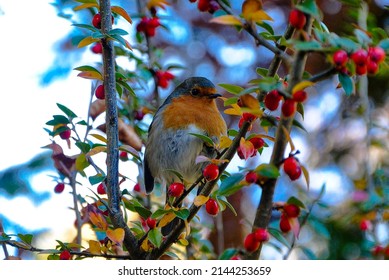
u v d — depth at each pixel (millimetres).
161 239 6238
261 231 5133
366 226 9438
